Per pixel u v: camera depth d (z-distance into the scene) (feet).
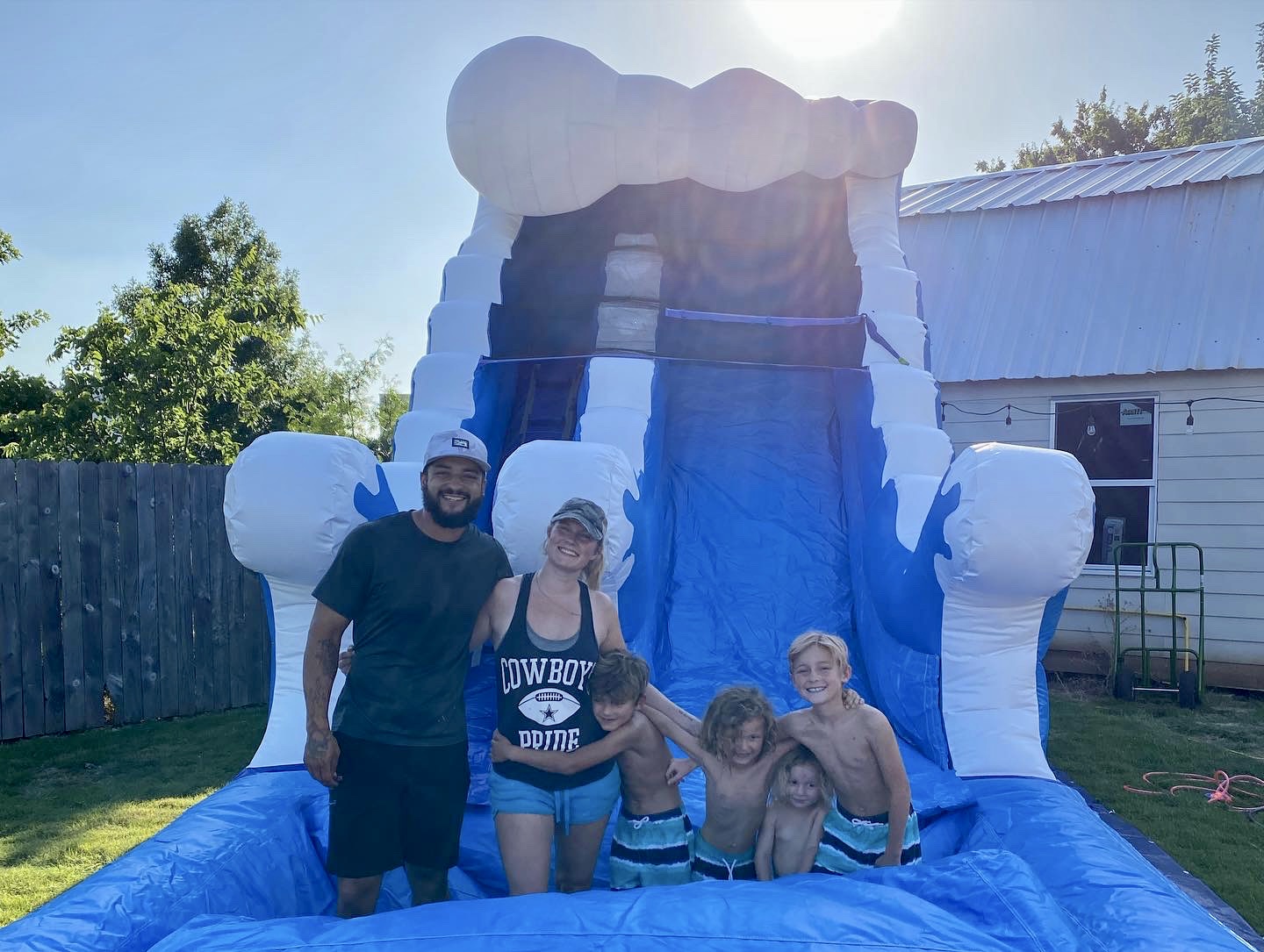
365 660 9.61
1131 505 31.14
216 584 26.12
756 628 16.88
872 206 19.79
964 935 7.55
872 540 15.85
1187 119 95.91
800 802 10.29
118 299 85.87
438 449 9.36
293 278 92.12
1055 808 11.88
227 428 59.00
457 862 10.55
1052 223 34.88
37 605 22.81
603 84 17.69
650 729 10.22
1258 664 28.89
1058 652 31.48
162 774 20.20
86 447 40.42
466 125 17.75
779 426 20.20
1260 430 28.89
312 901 11.02
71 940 8.40
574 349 22.00
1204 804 18.38
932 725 13.62
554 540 9.88
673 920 7.57
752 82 17.98
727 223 21.52
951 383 32.78
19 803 18.33
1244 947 8.72
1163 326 30.42
